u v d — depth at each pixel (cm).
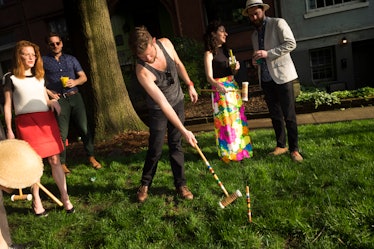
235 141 438
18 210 387
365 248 240
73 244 305
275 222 286
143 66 310
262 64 431
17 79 331
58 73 476
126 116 669
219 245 269
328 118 668
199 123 799
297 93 802
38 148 333
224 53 434
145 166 361
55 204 391
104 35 646
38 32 1473
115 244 290
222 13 1166
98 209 369
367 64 1058
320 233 264
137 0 1374
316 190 325
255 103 848
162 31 1413
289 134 418
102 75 648
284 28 397
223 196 352
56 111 352
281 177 374
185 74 363
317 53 1077
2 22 1527
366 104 716
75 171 495
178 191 366
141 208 345
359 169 352
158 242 290
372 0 977
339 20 1019
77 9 629
